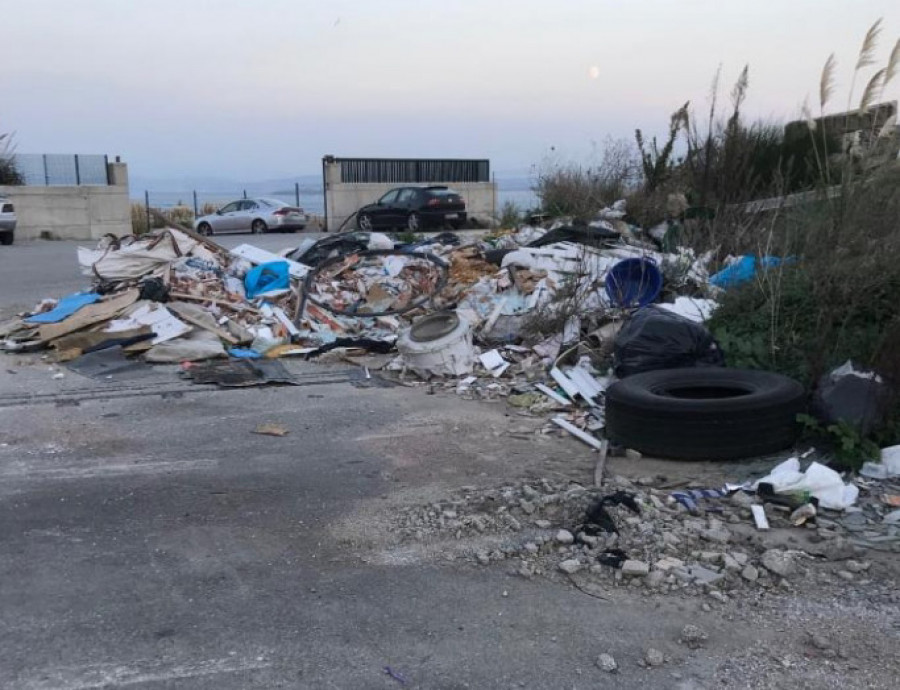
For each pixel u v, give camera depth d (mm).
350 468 5637
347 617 3682
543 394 7461
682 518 4680
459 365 8172
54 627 3568
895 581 3979
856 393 5551
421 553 4328
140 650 3396
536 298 9461
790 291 6941
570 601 3842
